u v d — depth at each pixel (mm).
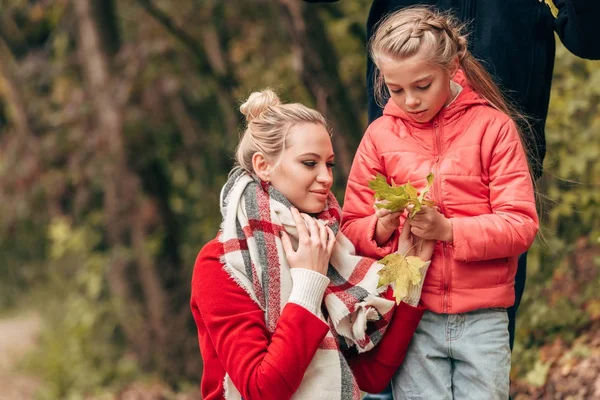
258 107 2959
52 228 10750
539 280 5648
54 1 10492
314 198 2869
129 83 9562
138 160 9758
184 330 9562
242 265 2795
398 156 2916
